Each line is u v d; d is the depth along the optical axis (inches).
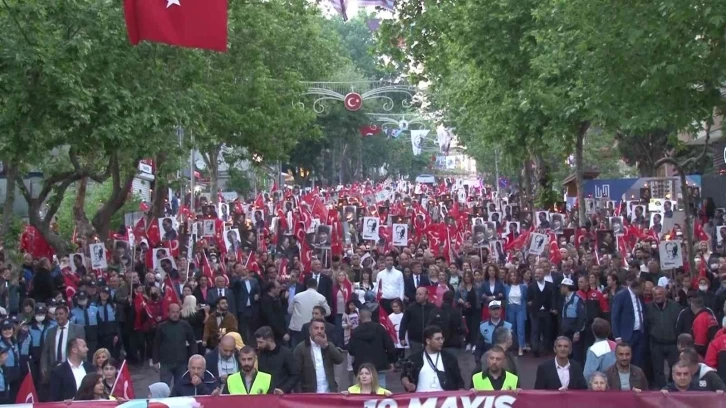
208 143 1787.6
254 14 1680.6
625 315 791.1
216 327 826.2
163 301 1037.8
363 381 516.4
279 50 2018.9
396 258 1223.5
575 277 1032.2
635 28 846.5
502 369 544.4
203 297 1005.2
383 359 711.7
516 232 1667.1
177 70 1194.0
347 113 3993.6
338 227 1608.0
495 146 2672.2
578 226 1612.9
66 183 1298.0
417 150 4239.7
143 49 1126.4
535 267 1071.6
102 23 1044.5
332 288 976.9
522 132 1679.4
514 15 1551.4
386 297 987.3
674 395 480.1
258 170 2987.2
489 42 1592.0
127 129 1074.7
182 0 739.4
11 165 1027.3
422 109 3326.8
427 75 1624.0
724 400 479.5
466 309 1017.5
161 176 1510.8
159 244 1310.3
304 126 2319.1
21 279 1074.1
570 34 1003.3
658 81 852.0
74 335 755.4
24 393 573.3
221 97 1685.5
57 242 1304.1
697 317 743.7
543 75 1421.0
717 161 2151.8
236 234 1461.6
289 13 2018.9
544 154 2144.4
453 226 1624.0
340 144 4471.0
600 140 2623.0
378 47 1600.6
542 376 559.2
